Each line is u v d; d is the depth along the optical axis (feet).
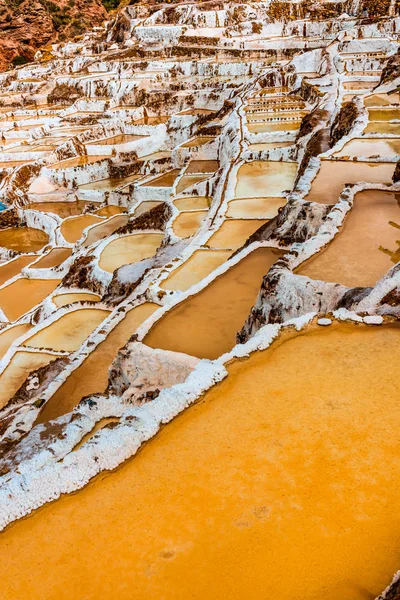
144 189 114.42
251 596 14.11
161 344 34.14
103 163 140.77
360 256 34.86
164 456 19.04
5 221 127.24
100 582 15.07
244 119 105.19
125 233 85.51
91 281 73.20
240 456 18.60
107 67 195.31
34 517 17.49
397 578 13.57
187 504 17.07
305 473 17.61
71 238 107.14
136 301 49.88
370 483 17.03
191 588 14.55
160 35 198.08
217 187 77.56
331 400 20.70
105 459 18.93
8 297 86.22
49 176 138.31
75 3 288.71
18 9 262.06
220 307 38.06
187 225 76.38
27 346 57.77
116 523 16.80
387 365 22.38
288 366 22.94
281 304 32.12
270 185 71.72
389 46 128.06
